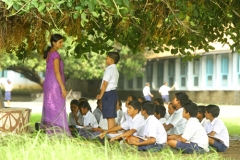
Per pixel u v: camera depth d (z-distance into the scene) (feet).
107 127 61.21
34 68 201.87
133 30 64.39
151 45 68.03
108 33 67.41
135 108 51.08
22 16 53.26
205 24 65.77
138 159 40.63
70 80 250.98
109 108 55.72
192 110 50.06
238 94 190.29
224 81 195.62
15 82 261.85
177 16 54.08
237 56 189.98
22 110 52.65
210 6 59.88
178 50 70.69
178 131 54.54
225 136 53.26
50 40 55.67
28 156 35.94
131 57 212.23
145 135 50.21
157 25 59.57
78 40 66.28
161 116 57.36
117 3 43.75
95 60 202.59
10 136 45.50
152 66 235.81
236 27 64.54
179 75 216.13
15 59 187.32
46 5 43.62
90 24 66.18
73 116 62.54
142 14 58.90
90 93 253.03
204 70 203.82
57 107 53.67
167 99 180.14
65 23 56.18
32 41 60.29
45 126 53.42
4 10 50.47
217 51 184.24
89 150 38.96
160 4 56.24
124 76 252.21
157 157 42.57
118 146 47.65
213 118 53.72
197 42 66.33
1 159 36.27
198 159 43.39
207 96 202.18
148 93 168.04
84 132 56.59
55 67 53.83
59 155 36.37
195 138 49.98
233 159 48.11
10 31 56.18
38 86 263.29
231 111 154.10
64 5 45.98
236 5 60.44
